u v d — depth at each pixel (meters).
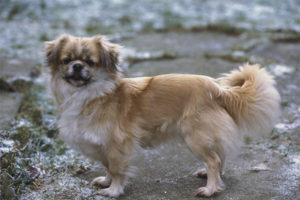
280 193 3.61
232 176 3.99
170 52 8.40
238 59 7.83
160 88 3.70
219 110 3.62
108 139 3.60
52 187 3.79
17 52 8.01
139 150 3.76
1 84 6.01
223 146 3.58
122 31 10.20
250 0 13.77
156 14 11.90
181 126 3.62
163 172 4.18
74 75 3.53
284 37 9.35
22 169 3.89
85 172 4.24
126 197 3.67
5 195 3.52
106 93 3.64
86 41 3.69
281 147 4.56
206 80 3.70
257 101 3.66
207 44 9.20
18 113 5.14
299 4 13.31
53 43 3.85
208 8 12.62
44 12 11.74
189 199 3.58
